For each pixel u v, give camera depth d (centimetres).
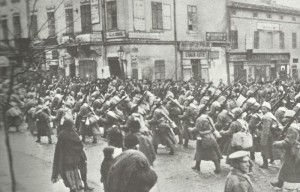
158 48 3256
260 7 4091
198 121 1093
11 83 720
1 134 1756
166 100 1686
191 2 3550
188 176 1068
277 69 4306
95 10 3222
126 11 3078
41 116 1564
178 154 1349
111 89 2120
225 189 562
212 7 3722
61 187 962
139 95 1709
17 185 960
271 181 955
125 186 544
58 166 867
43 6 3472
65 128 873
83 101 1559
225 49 3791
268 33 4253
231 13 3900
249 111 1231
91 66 3206
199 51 3547
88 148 1471
